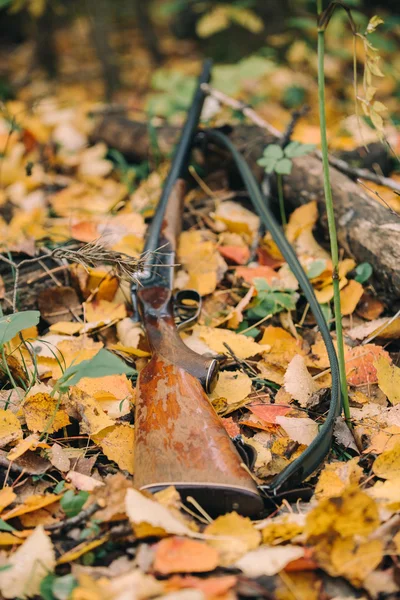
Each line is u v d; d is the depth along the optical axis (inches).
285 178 113.8
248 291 97.3
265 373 82.0
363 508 53.3
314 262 95.9
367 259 96.1
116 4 242.4
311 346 87.5
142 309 79.7
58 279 98.8
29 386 77.2
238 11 186.5
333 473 63.1
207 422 61.1
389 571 54.1
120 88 203.6
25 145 141.2
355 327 91.8
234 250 105.5
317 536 54.3
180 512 58.9
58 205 129.6
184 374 66.8
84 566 56.1
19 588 52.9
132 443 69.3
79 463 68.7
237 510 57.4
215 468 56.9
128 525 58.5
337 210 103.0
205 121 138.6
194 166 132.8
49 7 212.7
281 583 52.6
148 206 121.8
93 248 74.4
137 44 242.2
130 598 46.8
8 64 227.9
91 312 93.7
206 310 96.2
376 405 75.1
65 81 216.5
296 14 195.5
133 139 146.4
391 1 222.7
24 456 68.4
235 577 51.4
